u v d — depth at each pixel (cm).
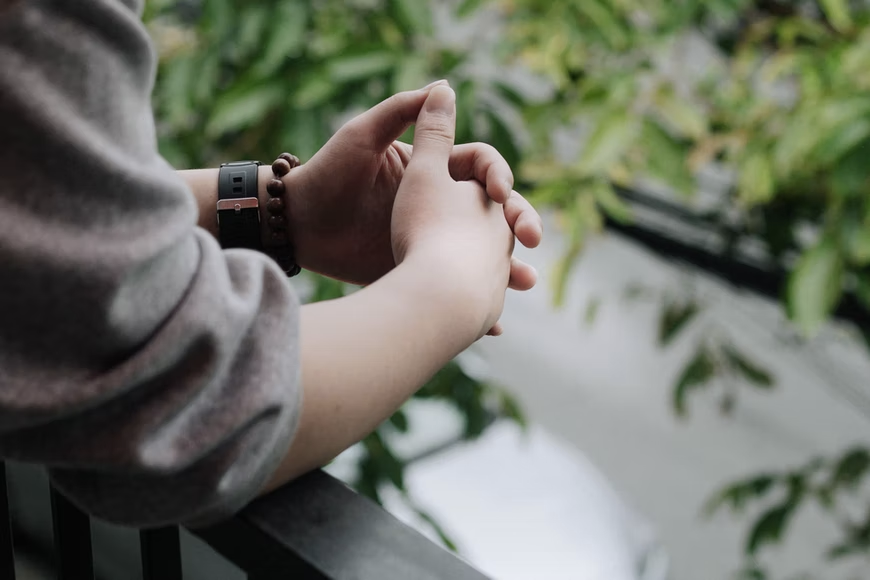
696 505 270
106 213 59
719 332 184
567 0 136
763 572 172
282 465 68
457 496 176
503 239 77
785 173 127
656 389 306
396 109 84
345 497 69
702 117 128
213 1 130
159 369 62
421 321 70
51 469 65
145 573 73
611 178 135
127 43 60
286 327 65
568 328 323
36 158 56
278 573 68
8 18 54
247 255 66
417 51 131
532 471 187
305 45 132
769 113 139
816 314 125
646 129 126
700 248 180
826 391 269
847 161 121
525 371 317
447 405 161
